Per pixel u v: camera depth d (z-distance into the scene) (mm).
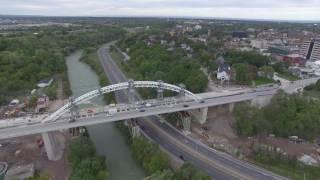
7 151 159250
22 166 143000
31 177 131375
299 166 144500
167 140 172750
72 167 137625
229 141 174875
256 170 143125
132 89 192000
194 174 124688
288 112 186750
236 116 190875
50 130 149000
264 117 190000
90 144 153500
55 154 157000
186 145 167375
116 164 151500
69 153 149500
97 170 131625
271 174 140000
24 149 161750
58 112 159500
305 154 157500
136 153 152250
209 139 176875
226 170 142375
